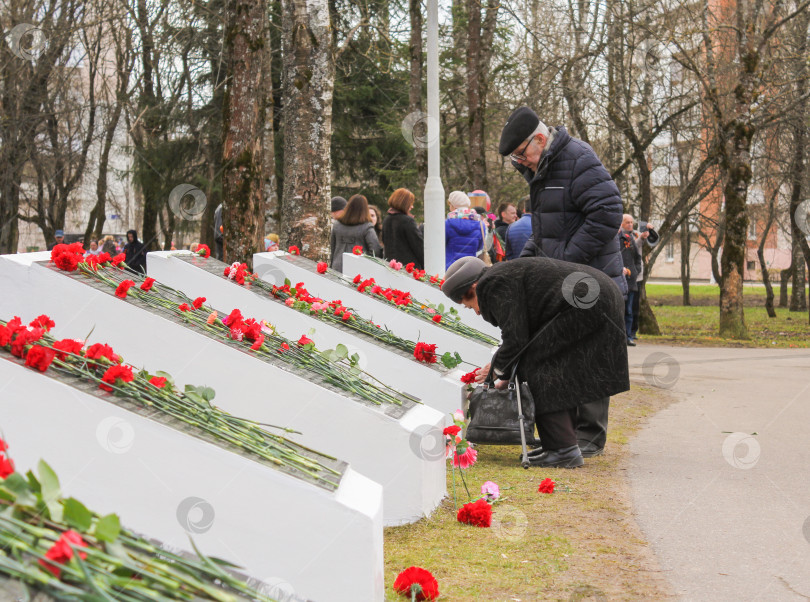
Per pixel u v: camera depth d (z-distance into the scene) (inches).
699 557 163.8
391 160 1067.9
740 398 390.9
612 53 878.4
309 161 414.6
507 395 249.1
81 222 1598.2
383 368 250.1
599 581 148.8
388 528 178.2
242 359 174.6
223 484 120.7
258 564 119.9
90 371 131.5
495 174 1140.5
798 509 199.0
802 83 877.8
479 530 178.5
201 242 1045.2
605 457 259.6
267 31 387.2
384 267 393.7
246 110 372.2
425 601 133.5
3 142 989.8
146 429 121.0
